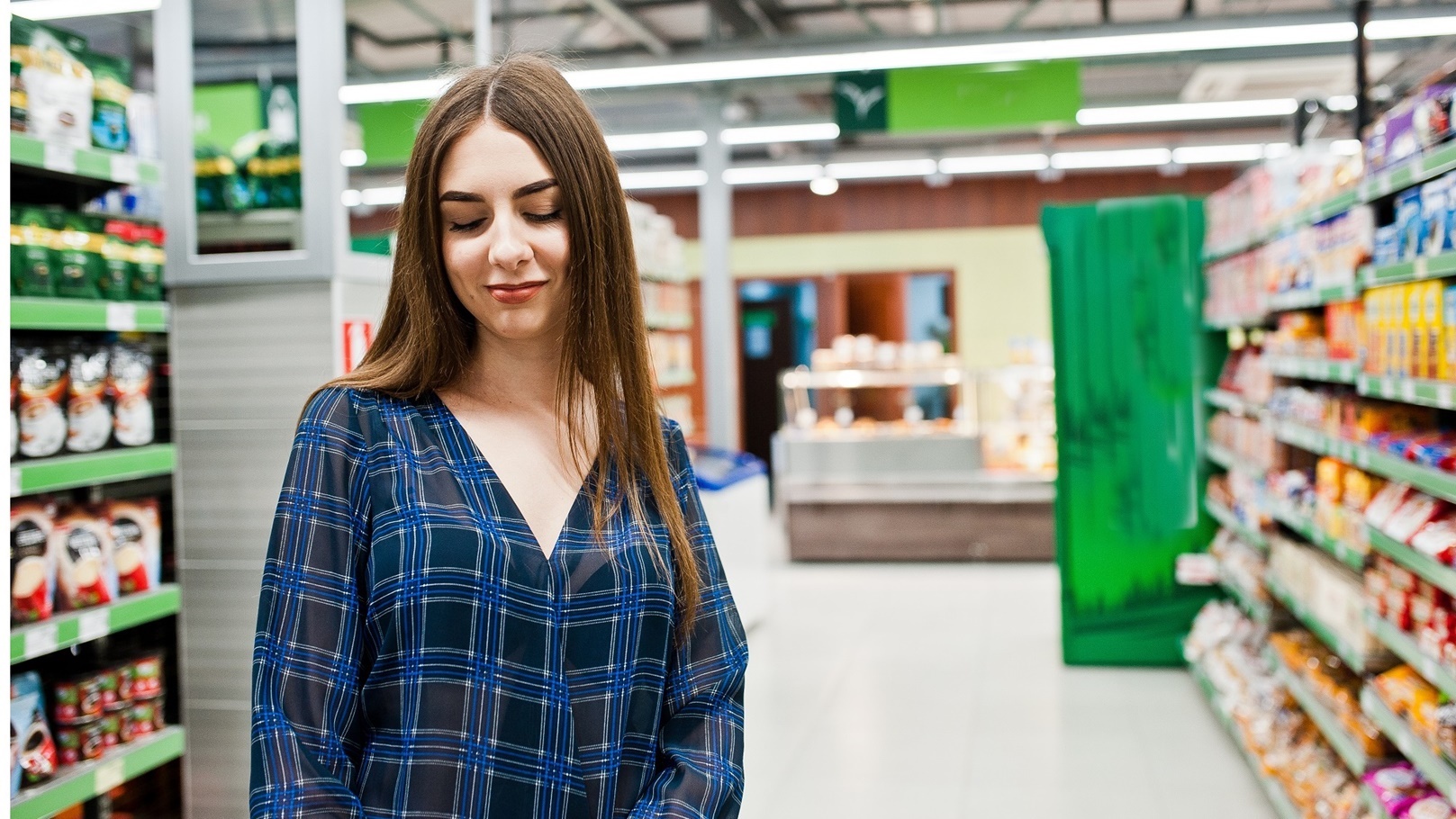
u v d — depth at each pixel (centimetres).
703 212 941
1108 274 562
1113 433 561
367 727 111
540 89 121
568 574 117
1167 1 797
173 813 287
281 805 100
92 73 257
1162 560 559
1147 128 1150
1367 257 305
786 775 416
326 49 279
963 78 718
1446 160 236
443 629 109
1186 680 538
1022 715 485
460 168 119
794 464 892
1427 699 259
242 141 282
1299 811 337
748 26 840
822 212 1315
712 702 125
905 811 379
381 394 120
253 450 284
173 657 288
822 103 1125
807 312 1352
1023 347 931
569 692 115
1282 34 584
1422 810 260
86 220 258
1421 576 268
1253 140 1143
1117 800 385
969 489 869
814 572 845
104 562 256
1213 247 532
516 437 123
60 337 276
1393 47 757
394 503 112
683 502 134
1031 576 803
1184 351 557
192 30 284
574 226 121
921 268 1306
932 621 666
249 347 284
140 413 269
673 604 124
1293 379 435
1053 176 1177
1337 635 328
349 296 288
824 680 545
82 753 250
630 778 119
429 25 305
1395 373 278
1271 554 432
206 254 287
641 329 128
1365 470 313
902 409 1040
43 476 235
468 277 119
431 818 108
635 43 852
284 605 108
